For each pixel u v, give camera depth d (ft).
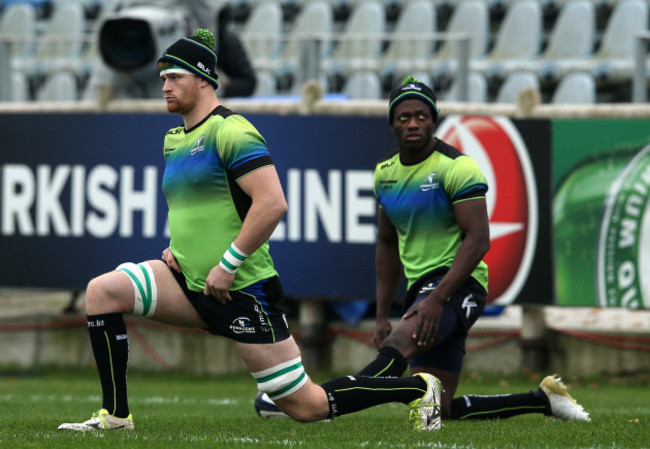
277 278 55.11
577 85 173.27
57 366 132.87
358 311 125.90
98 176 126.41
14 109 135.23
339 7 212.84
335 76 156.97
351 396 56.13
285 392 54.75
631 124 116.37
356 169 121.49
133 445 49.98
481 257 61.52
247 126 53.78
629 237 116.26
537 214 117.80
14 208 128.36
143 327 130.41
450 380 65.46
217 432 59.21
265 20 212.23
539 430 60.08
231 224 53.98
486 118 118.83
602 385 117.19
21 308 137.80
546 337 122.21
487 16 193.47
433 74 149.18
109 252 126.11
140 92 141.18
